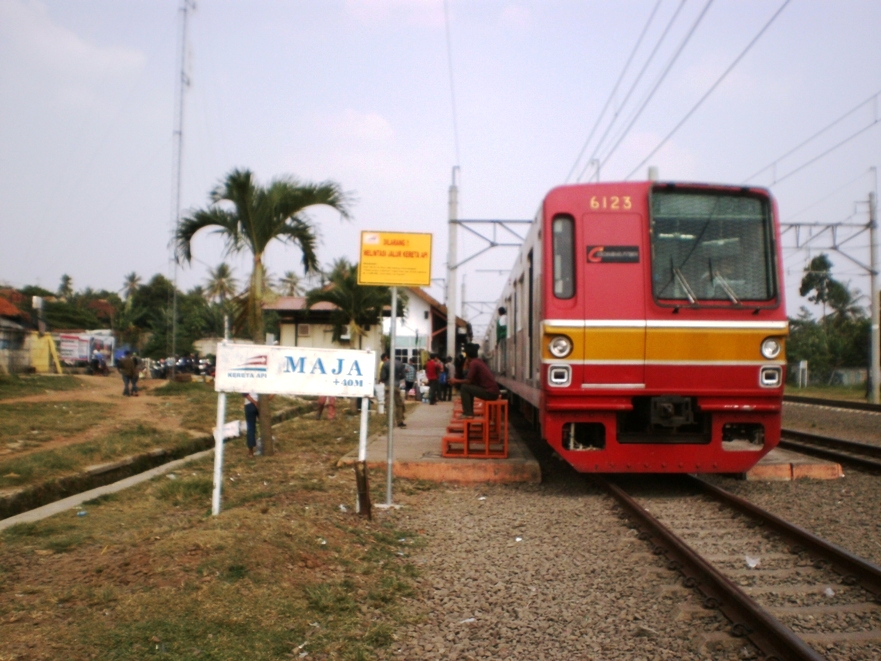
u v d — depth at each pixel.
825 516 7.38
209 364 42.91
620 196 8.35
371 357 7.13
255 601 4.58
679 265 8.23
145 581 4.76
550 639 4.43
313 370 7.07
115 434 13.17
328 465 10.52
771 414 8.27
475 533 6.93
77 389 25.52
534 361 9.73
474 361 10.68
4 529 6.64
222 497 8.25
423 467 9.69
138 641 3.99
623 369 8.10
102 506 7.92
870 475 9.81
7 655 3.79
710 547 6.25
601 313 8.14
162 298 74.38
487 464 9.62
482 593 5.24
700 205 8.39
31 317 40.81
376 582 5.32
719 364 8.10
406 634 4.48
